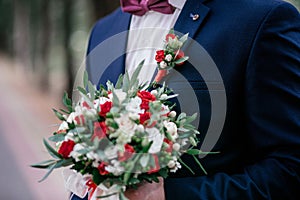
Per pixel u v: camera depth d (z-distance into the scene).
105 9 8.88
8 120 13.45
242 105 1.58
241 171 1.62
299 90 1.53
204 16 1.64
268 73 1.53
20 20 31.94
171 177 1.58
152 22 1.76
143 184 1.42
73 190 1.50
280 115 1.50
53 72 23.52
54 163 1.39
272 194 1.47
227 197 1.48
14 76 28.28
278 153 1.50
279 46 1.55
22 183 7.36
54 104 16.92
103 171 1.33
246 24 1.59
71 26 17.86
